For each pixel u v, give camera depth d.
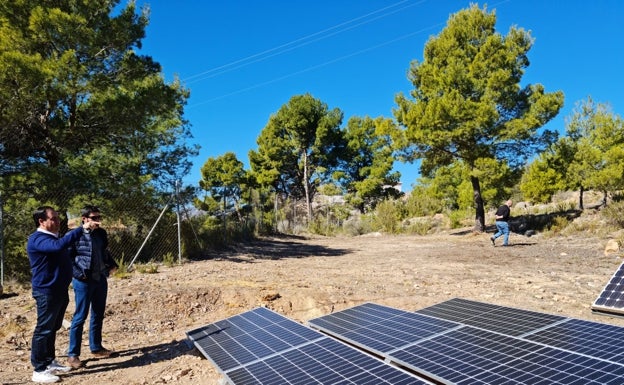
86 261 5.25
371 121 42.94
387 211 29.34
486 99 19.52
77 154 12.27
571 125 23.89
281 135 43.50
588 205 26.84
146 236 12.59
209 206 20.77
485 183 21.30
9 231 10.13
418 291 8.53
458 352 4.01
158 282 9.09
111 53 12.18
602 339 3.94
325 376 3.68
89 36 10.99
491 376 3.43
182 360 5.46
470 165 21.17
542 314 5.04
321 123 40.91
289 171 44.72
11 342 6.03
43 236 4.72
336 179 42.78
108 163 12.54
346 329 5.36
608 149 22.03
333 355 4.12
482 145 20.23
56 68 10.04
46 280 4.74
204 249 14.49
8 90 9.82
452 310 5.82
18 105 10.10
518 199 39.38
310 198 45.41
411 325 5.11
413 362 3.99
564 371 3.30
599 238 14.95
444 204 36.88
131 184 12.14
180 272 10.55
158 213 13.01
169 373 5.03
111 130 12.45
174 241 13.07
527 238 17.64
